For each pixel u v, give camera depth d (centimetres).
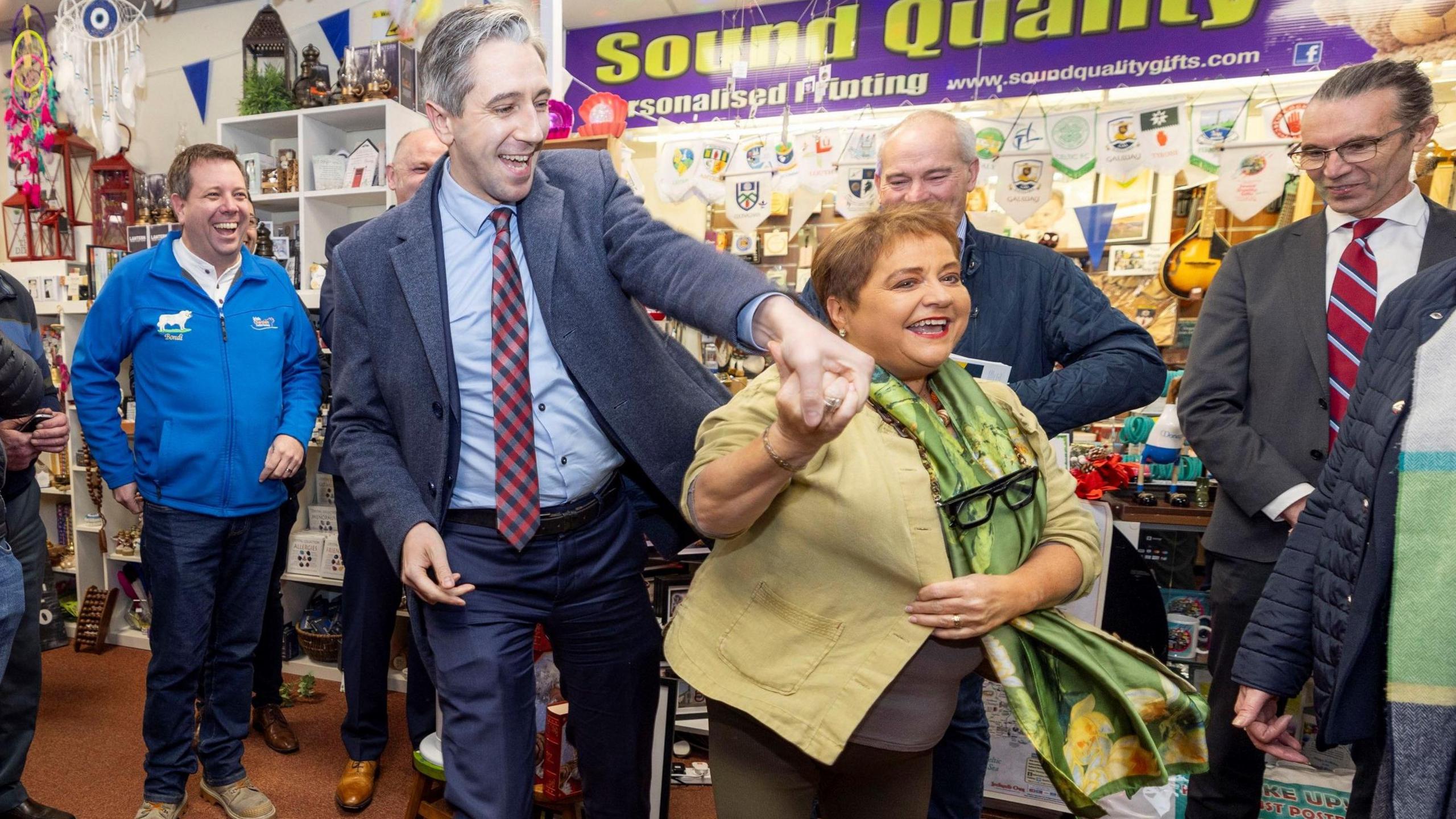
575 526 135
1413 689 98
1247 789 176
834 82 379
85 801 232
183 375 210
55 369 365
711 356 313
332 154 330
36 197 397
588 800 151
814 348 82
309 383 234
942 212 111
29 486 206
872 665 104
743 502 97
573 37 414
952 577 104
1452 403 99
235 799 222
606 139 297
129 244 353
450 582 122
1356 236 167
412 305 128
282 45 351
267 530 223
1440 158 264
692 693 254
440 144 227
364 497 135
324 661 329
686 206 340
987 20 359
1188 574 247
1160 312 318
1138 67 342
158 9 402
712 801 238
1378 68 155
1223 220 309
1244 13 327
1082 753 107
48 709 295
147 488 211
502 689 130
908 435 109
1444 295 106
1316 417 166
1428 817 96
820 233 348
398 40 330
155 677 211
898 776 125
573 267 129
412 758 263
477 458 132
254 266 227
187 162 209
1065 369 152
